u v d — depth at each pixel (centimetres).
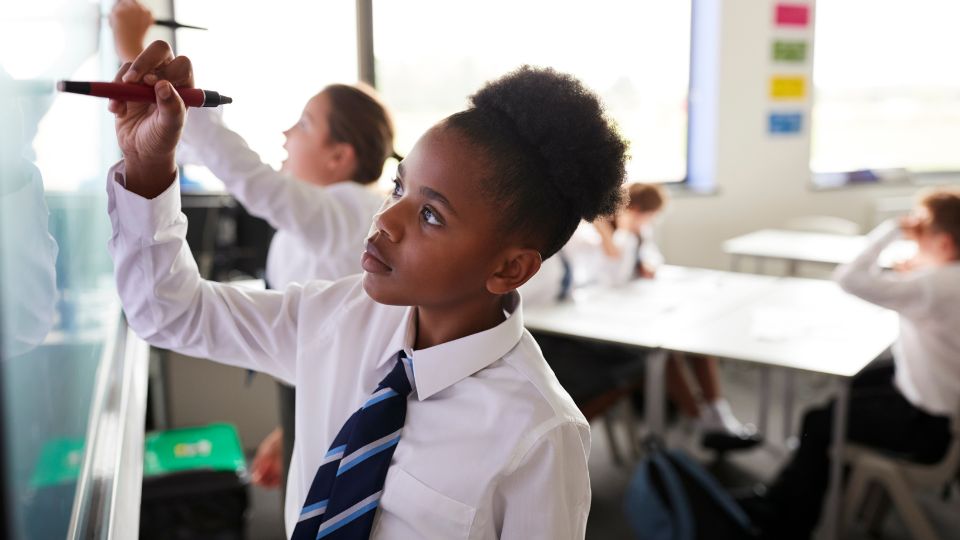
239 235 301
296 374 89
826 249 401
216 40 241
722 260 497
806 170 514
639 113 471
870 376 296
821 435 259
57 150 62
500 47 411
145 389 140
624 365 295
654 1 462
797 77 500
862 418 254
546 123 74
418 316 83
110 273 107
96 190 92
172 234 79
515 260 77
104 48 98
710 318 287
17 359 42
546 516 75
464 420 78
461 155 72
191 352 90
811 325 277
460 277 75
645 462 249
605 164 77
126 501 85
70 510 62
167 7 259
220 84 205
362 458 78
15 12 47
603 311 295
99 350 91
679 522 230
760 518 259
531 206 75
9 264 40
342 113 170
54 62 61
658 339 259
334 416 86
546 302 306
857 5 518
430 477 76
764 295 324
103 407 90
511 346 81
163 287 81
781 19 489
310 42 293
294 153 175
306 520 78
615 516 286
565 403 79
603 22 445
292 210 149
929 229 259
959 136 564
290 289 93
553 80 75
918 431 244
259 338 89
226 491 230
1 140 42
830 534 252
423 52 390
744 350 248
